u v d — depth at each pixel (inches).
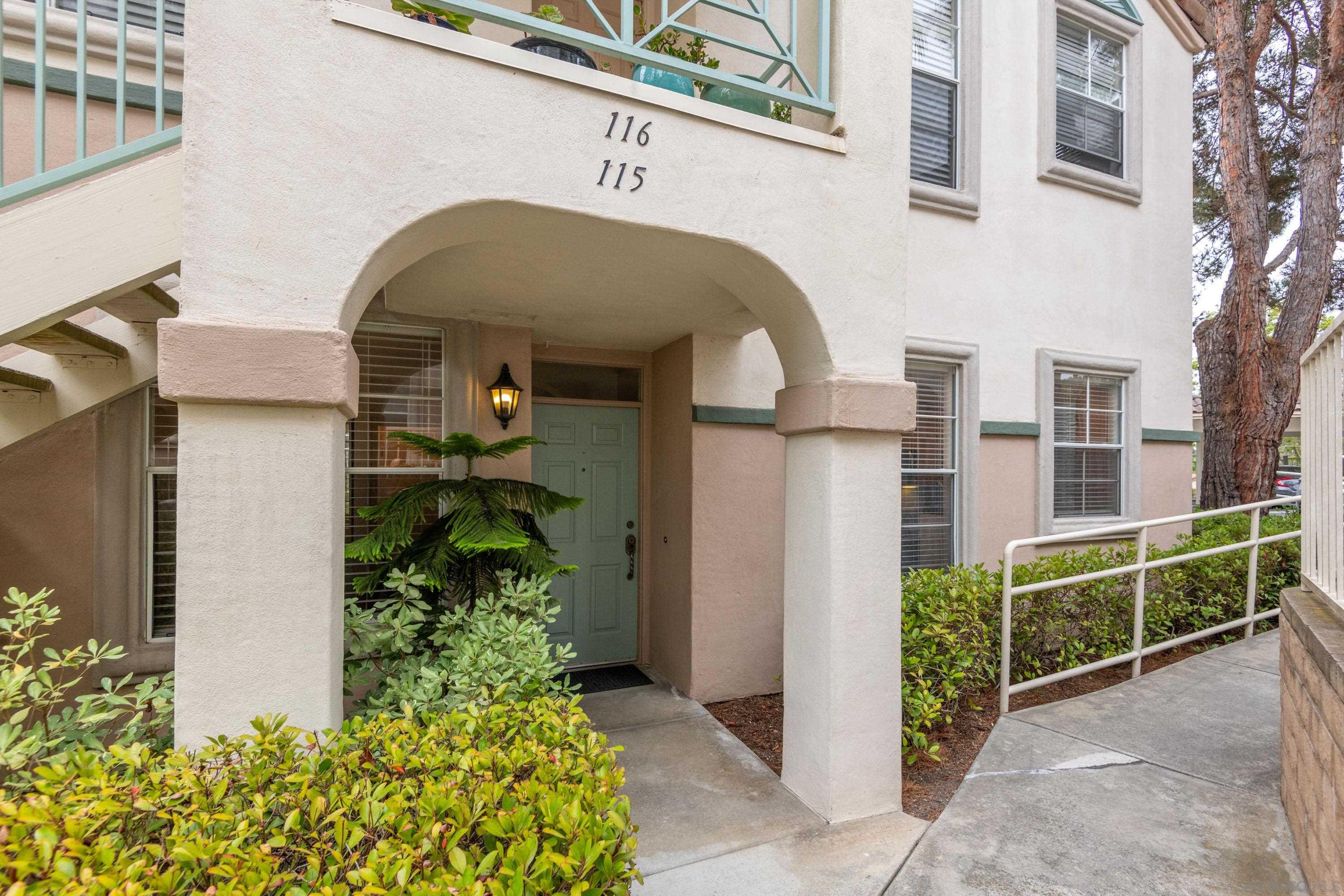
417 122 81.1
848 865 97.2
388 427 152.1
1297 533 200.5
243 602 72.9
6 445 109.3
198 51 71.7
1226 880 89.4
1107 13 220.7
